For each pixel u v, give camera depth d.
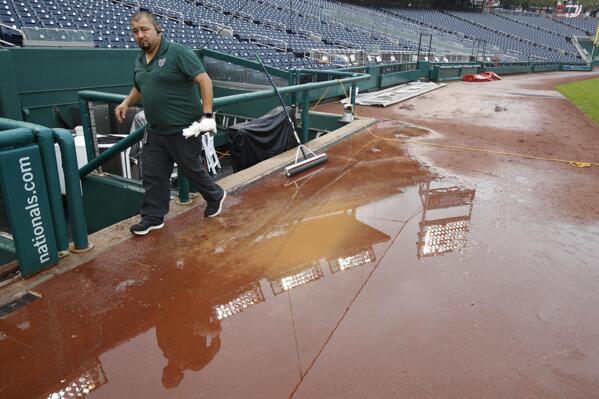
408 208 3.88
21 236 2.52
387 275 2.72
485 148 6.32
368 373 1.91
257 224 3.48
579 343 2.13
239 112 10.07
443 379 1.88
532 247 3.14
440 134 7.24
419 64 17.45
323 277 2.70
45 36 7.94
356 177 4.77
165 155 3.16
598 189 4.51
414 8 42.88
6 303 2.37
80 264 2.79
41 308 2.35
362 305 2.41
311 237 3.26
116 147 3.97
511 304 2.44
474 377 1.89
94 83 8.50
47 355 2.01
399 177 4.79
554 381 1.88
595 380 1.89
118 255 2.93
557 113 9.99
